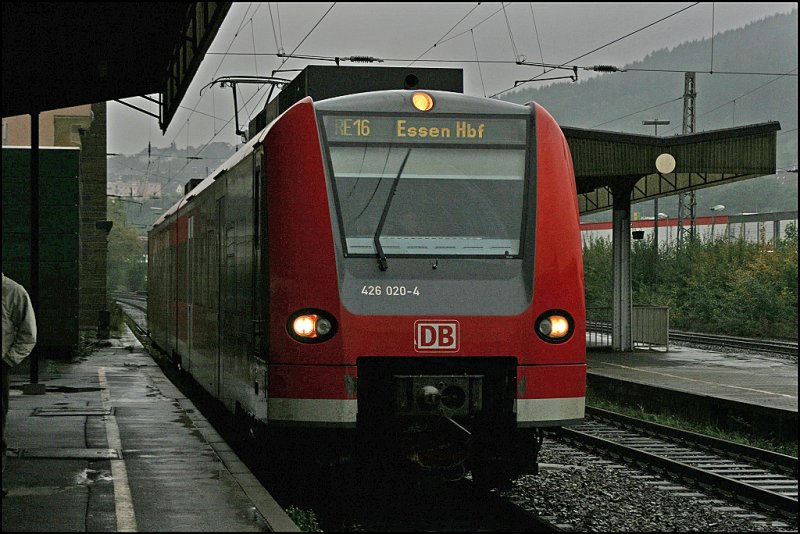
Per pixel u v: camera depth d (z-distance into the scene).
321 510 10.45
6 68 14.59
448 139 10.77
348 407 10.08
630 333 29.84
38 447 12.55
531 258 10.49
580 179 29.39
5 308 9.00
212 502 9.38
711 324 42.38
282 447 10.88
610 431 17.03
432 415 10.20
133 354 31.33
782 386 20.80
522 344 10.32
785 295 40.59
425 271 10.34
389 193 10.55
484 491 11.01
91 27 12.36
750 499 11.22
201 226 17.53
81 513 8.86
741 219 66.50
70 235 27.52
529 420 10.30
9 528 8.26
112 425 14.76
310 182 10.38
